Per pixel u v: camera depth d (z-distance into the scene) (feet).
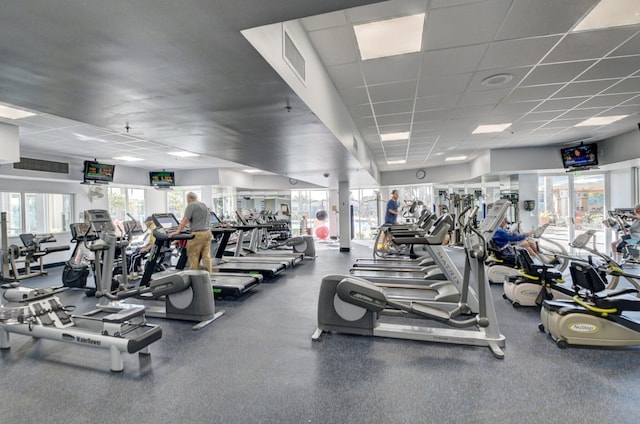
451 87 13.07
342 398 6.91
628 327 8.86
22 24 5.34
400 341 9.77
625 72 11.80
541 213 29.50
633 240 19.31
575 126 19.51
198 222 15.90
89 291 16.02
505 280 14.29
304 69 9.29
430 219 13.67
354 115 16.83
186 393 7.18
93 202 28.96
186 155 25.72
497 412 6.37
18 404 6.86
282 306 13.60
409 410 6.47
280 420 6.23
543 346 9.32
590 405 6.55
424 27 8.82
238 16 5.33
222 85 8.15
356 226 45.78
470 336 9.45
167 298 11.98
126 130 12.62
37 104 9.49
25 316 9.36
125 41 6.01
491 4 7.82
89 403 6.86
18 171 22.26
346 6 5.24
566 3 7.79
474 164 31.07
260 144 15.15
